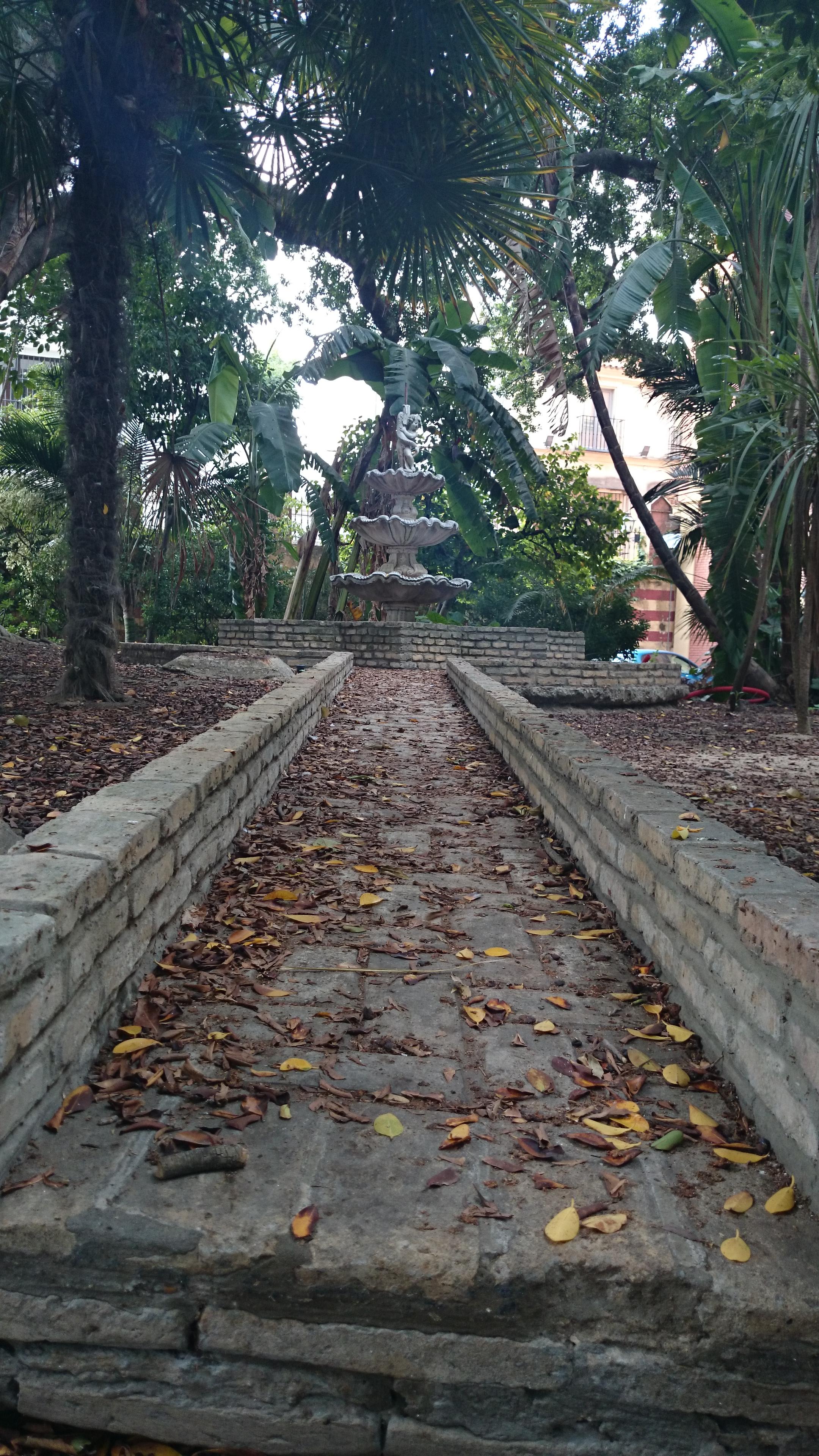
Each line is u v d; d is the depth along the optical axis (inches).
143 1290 73.8
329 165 275.7
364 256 306.0
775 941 91.7
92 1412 75.2
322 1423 74.0
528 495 656.4
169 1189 80.0
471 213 281.0
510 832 211.8
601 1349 72.5
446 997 124.8
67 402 294.7
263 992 122.3
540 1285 72.0
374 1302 72.4
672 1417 72.5
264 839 190.5
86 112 263.3
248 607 773.9
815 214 338.0
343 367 715.4
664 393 730.8
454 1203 80.0
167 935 133.1
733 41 426.3
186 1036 108.7
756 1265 74.0
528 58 259.1
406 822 216.4
